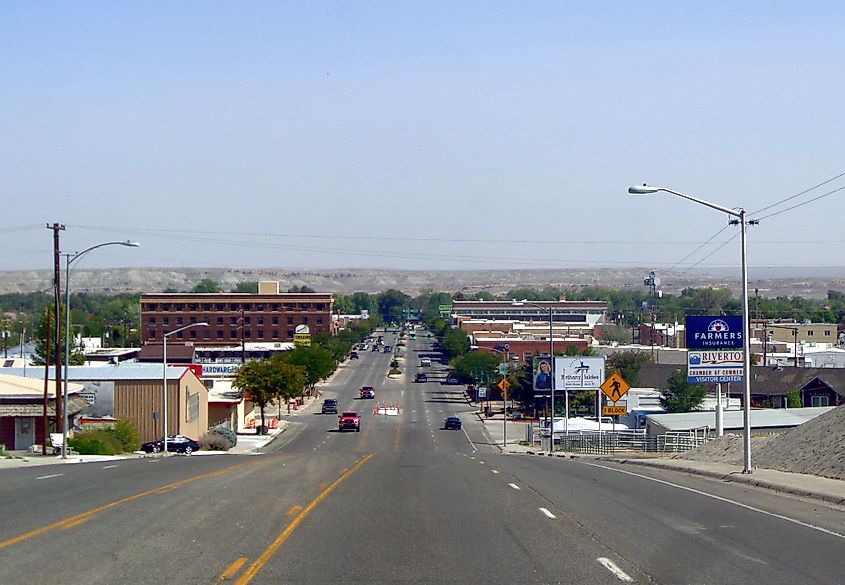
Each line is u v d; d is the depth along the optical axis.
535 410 99.25
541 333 162.00
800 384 85.00
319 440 78.31
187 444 61.72
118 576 11.92
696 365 45.38
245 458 41.75
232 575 12.06
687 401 80.50
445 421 90.06
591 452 60.62
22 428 54.44
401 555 13.66
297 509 18.83
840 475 26.23
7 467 33.16
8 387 57.28
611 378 60.00
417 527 16.52
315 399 118.88
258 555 13.50
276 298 178.38
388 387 133.38
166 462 36.75
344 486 24.23
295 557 13.40
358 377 147.12
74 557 13.18
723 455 38.97
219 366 120.75
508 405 109.94
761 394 86.44
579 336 154.25
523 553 13.91
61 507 18.73
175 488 22.98
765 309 168.12
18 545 14.06
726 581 11.99
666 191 30.78
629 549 14.38
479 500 21.14
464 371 128.00
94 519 16.94
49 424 55.16
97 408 69.56
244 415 93.00
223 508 18.83
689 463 37.31
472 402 115.38
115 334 167.62
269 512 18.30
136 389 69.81
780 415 66.69
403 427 90.31
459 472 30.70
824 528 16.89
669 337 145.75
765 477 27.23
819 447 30.69
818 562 13.38
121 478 26.39
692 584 11.79
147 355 130.62
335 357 151.62
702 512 19.27
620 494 23.16
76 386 61.00
